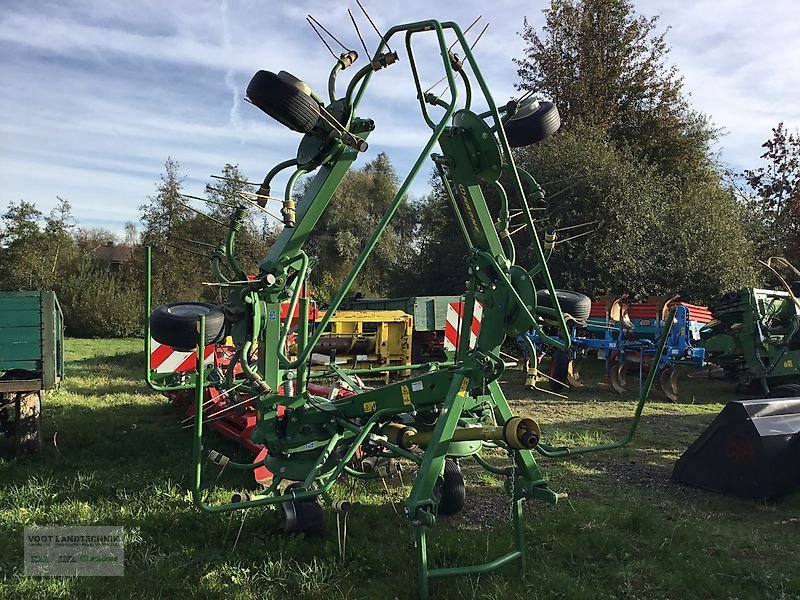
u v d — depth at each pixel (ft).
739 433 17.70
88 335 88.02
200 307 15.61
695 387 41.86
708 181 73.77
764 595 12.16
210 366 20.52
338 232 126.00
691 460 18.89
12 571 12.67
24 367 19.57
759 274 60.08
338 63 13.28
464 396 12.37
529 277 12.36
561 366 37.11
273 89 12.00
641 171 60.03
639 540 14.51
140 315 88.28
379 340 34.58
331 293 95.86
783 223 71.15
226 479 18.71
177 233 92.48
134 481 18.42
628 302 45.27
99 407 30.09
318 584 12.10
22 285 93.50
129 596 11.66
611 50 77.30
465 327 13.34
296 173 13.75
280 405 14.53
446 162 13.32
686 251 53.42
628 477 19.85
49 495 17.15
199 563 13.03
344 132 12.80
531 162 55.98
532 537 14.55
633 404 34.12
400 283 68.23
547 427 27.20
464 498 16.58
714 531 15.21
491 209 51.60
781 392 22.36
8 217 104.12
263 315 14.42
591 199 53.83
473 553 13.51
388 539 14.49
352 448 12.53
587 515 15.80
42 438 22.66
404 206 134.41
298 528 14.10
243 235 74.54
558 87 76.48
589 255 52.54
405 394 13.65
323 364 27.12
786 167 75.41
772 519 16.16
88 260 101.55
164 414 28.63
